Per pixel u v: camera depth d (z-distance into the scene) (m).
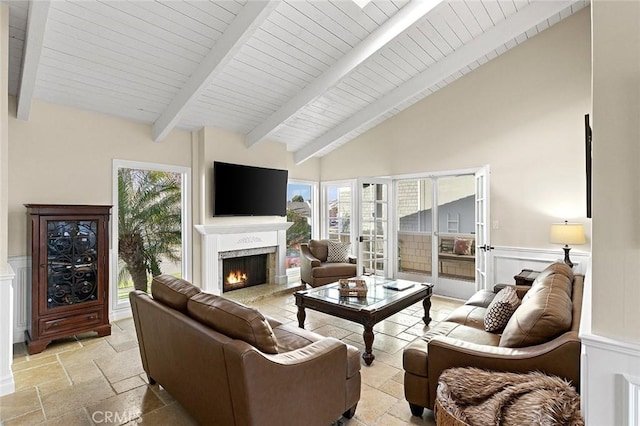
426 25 3.69
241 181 4.95
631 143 1.23
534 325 1.81
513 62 4.39
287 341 2.26
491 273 4.54
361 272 5.48
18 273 3.32
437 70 4.40
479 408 1.55
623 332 1.24
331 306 3.16
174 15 2.84
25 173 3.36
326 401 1.87
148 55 3.19
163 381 2.24
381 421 2.11
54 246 3.23
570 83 3.99
